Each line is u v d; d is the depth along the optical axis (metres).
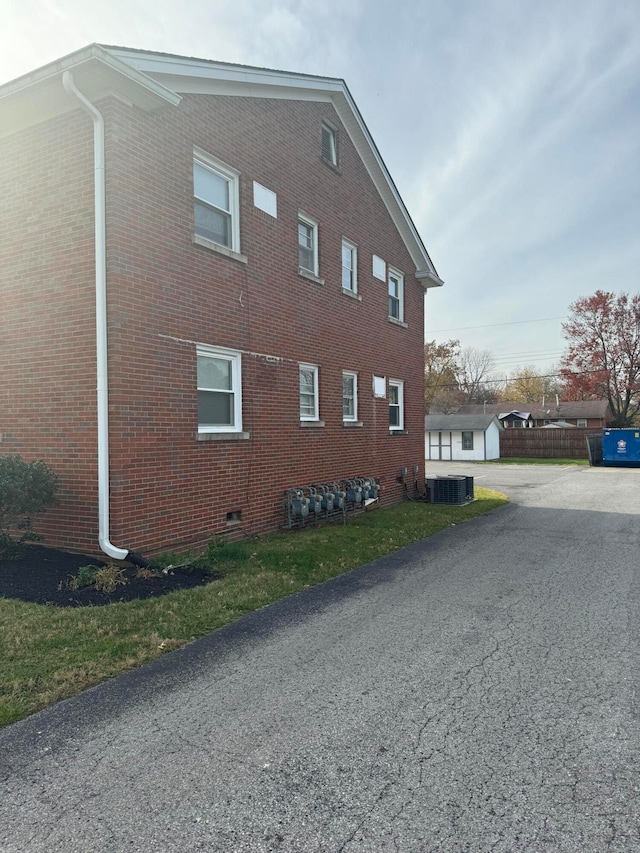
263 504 9.44
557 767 2.97
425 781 2.86
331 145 12.10
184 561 7.13
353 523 10.83
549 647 4.69
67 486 7.14
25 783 2.86
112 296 6.78
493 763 3.01
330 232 11.74
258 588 6.29
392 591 6.40
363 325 13.05
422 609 5.73
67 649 4.52
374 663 4.37
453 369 61.25
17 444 7.55
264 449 9.49
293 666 4.31
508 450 39.44
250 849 2.40
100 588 5.95
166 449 7.46
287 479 10.10
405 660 4.42
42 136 7.34
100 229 6.75
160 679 4.08
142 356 7.12
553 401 68.88
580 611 5.65
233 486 8.74
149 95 6.95
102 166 6.79
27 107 7.14
